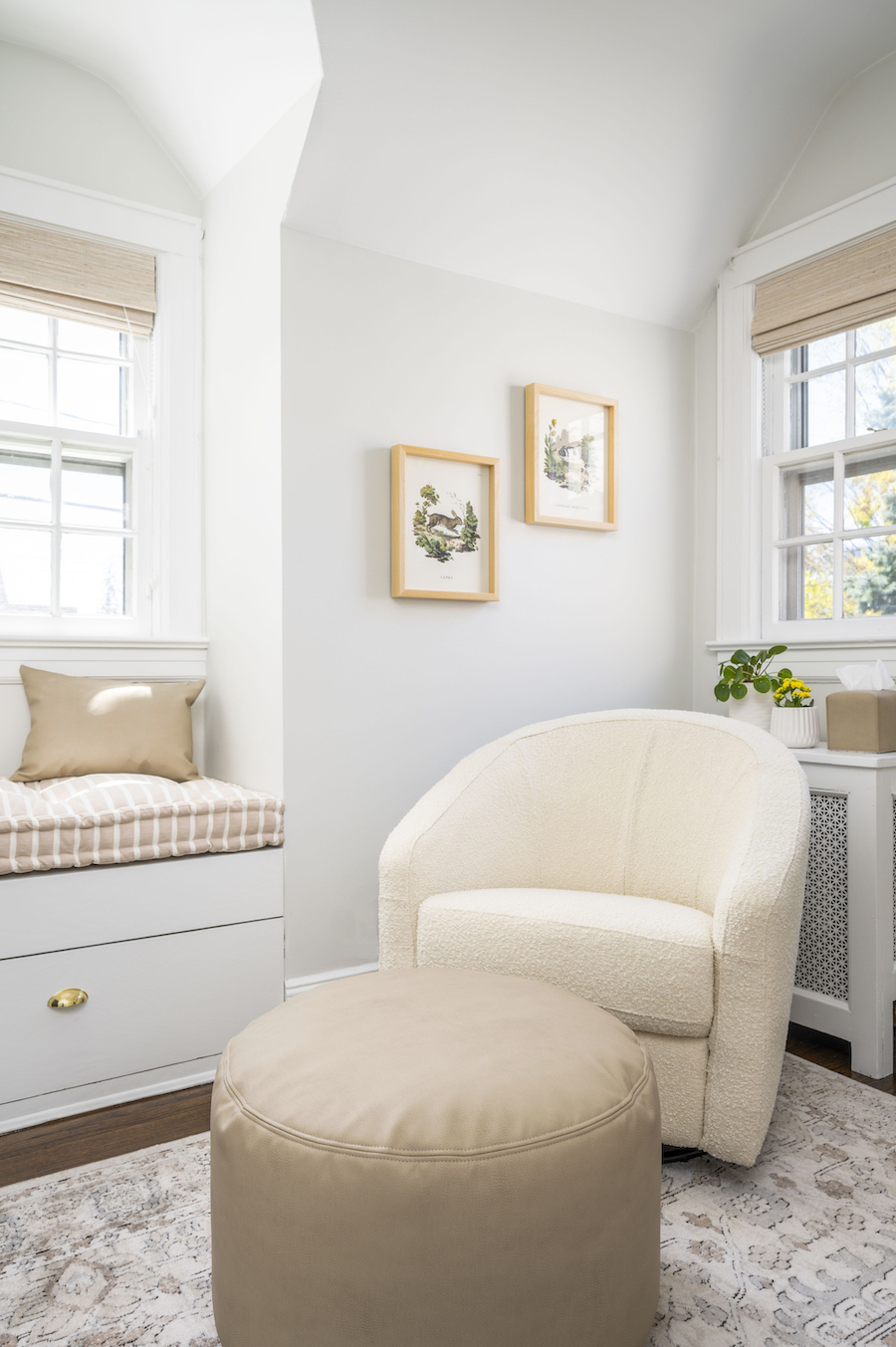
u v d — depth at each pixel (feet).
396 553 7.38
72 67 7.85
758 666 7.92
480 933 5.22
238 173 7.69
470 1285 2.97
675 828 6.00
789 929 4.68
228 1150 3.27
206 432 8.45
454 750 7.79
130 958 6.10
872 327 7.93
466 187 7.29
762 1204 4.66
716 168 8.02
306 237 7.04
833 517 8.23
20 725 7.53
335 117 6.47
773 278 8.54
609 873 6.20
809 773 6.66
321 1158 3.04
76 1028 5.90
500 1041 3.64
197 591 8.47
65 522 8.09
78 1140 5.51
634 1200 3.30
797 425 8.60
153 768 7.31
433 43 6.27
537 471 8.16
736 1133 4.63
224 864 6.50
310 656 7.03
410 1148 3.02
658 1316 3.82
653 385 9.12
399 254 7.51
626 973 4.79
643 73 6.96
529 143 7.16
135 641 8.00
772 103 7.68
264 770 7.22
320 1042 3.65
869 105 7.68
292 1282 3.05
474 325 7.94
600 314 8.76
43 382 7.95
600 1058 3.59
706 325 9.34
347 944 7.20
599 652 8.73
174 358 8.36
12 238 7.55
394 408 7.48
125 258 8.10
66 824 5.84
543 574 8.34
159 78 7.57
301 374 7.00
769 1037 4.56
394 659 7.47
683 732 6.21
